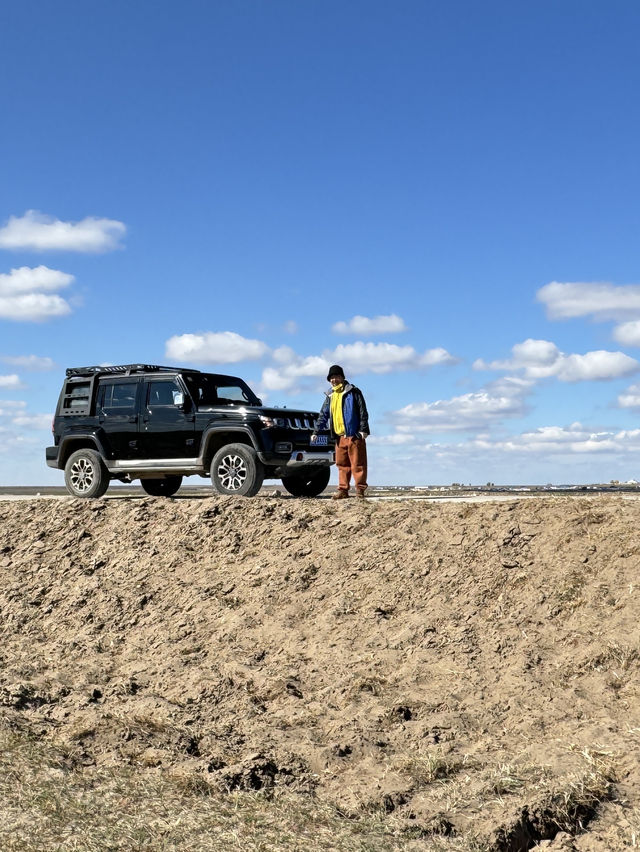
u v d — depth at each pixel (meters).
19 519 11.10
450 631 6.89
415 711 5.99
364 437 10.75
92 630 8.33
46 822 4.47
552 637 6.56
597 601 6.79
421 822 4.68
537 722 5.63
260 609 7.97
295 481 13.61
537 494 13.34
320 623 7.49
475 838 4.46
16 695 6.63
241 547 9.20
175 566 9.16
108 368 13.66
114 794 4.93
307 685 6.61
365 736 5.71
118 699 6.62
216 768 5.42
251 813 4.77
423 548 8.20
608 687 5.84
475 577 7.54
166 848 4.24
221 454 12.17
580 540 7.63
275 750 5.62
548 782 4.83
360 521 9.02
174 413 12.80
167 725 6.07
